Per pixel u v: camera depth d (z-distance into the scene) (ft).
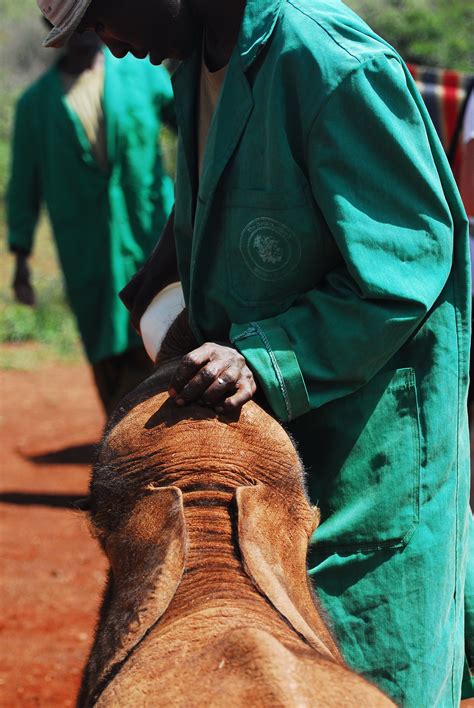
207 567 9.09
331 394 10.63
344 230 10.39
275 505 9.82
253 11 10.87
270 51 10.83
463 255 11.27
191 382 10.02
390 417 11.02
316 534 10.93
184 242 12.37
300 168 10.78
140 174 28.66
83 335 28.99
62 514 29.14
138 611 8.77
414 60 59.57
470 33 61.46
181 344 11.85
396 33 60.29
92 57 28.71
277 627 8.39
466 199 20.56
